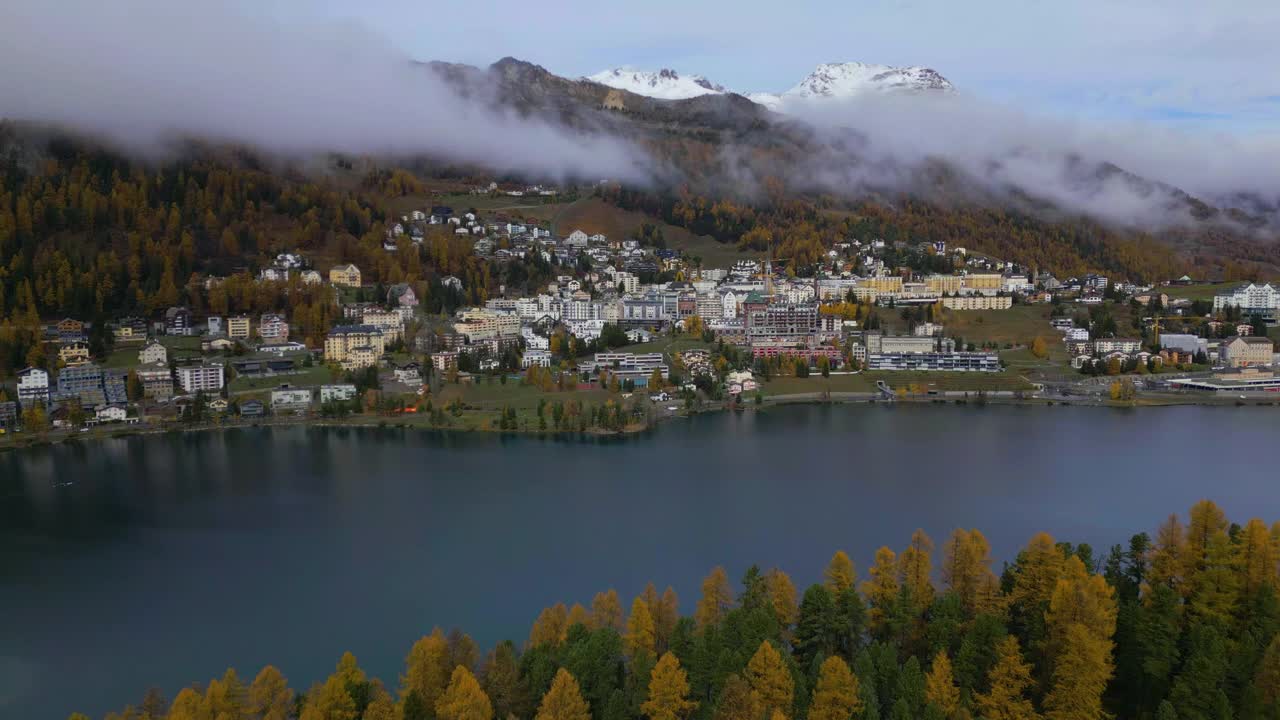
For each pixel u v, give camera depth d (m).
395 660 162.38
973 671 117.88
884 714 115.50
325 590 194.25
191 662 163.62
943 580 141.00
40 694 153.88
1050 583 130.00
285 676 157.62
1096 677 110.50
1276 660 105.69
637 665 120.94
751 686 112.19
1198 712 107.88
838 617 129.62
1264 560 127.44
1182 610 123.69
